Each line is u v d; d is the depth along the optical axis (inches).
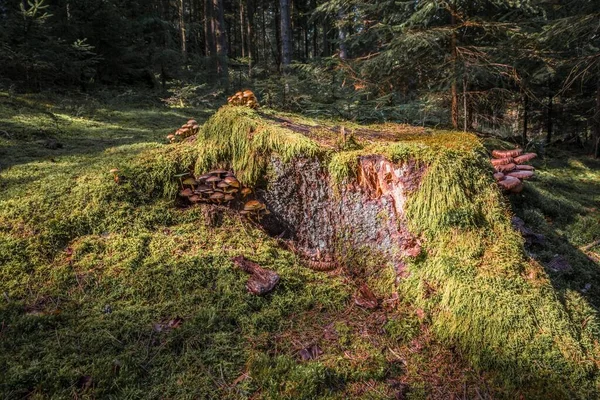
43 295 104.3
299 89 339.6
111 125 288.7
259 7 1213.7
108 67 472.1
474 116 334.0
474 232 115.8
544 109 502.0
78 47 358.3
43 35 345.7
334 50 886.4
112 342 93.4
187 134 173.9
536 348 93.3
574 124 510.0
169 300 108.0
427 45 267.7
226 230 134.7
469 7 287.6
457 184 121.0
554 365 91.0
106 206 130.0
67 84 410.9
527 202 209.5
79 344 91.8
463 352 101.1
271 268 124.0
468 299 103.2
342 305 118.0
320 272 131.3
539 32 284.0
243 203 142.9
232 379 88.4
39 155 191.8
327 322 110.5
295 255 135.2
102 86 451.8
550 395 87.6
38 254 113.6
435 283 114.2
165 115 357.4
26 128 238.1
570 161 372.5
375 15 339.0
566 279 141.6
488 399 90.4
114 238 122.8
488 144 307.0
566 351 92.7
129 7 611.8
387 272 128.7
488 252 111.7
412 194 125.3
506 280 104.0
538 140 397.7
